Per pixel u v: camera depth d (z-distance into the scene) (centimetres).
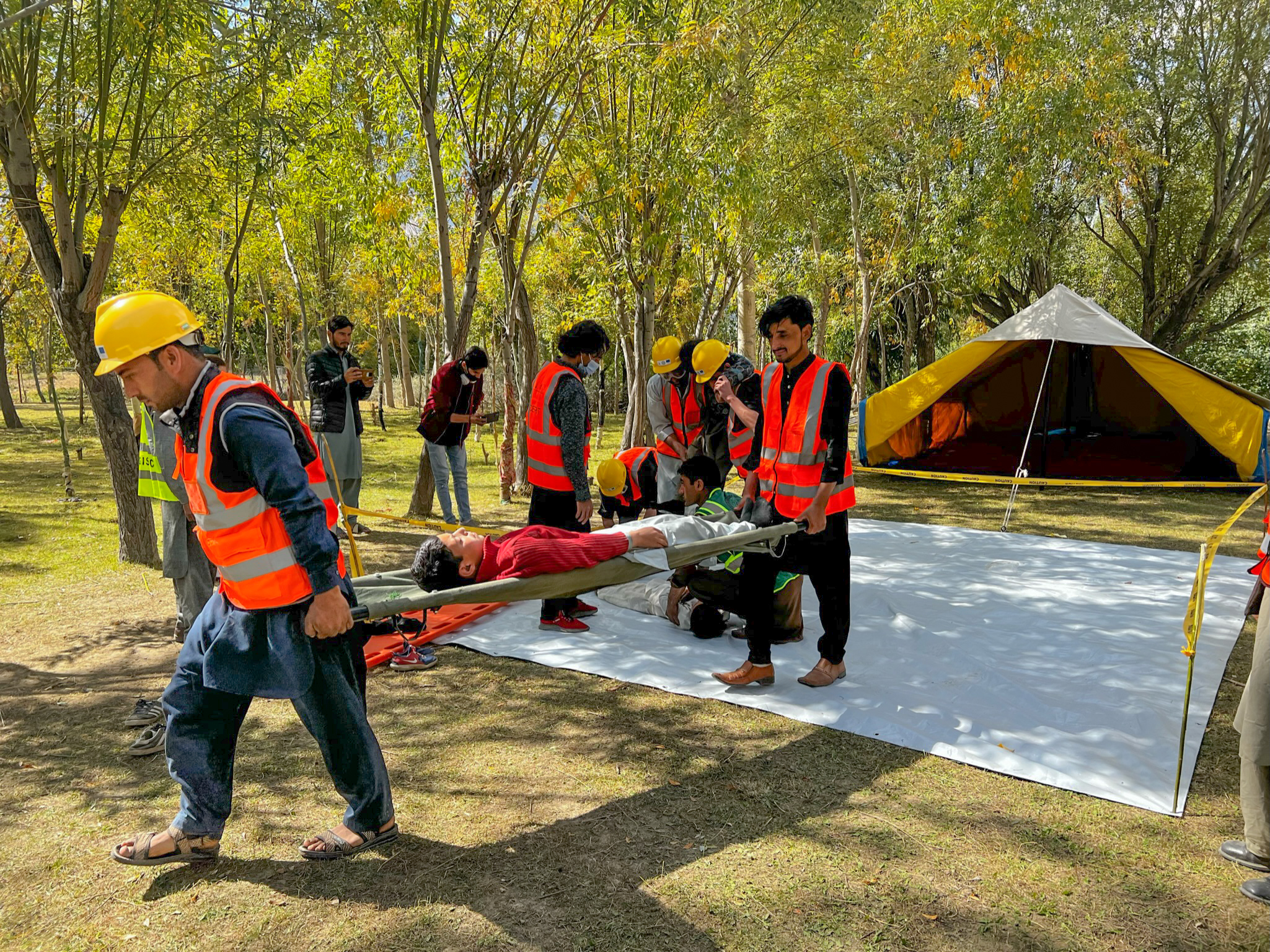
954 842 310
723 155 1040
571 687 458
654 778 358
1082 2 1698
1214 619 571
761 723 410
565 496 534
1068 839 312
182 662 280
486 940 256
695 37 896
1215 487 1098
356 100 925
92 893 279
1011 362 1519
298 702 281
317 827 318
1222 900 277
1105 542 841
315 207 1527
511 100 925
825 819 325
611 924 263
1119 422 1552
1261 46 1800
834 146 1525
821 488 412
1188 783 351
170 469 448
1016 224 1706
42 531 901
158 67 761
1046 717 413
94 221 1034
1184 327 2134
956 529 873
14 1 635
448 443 848
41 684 467
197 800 283
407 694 452
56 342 2222
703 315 1423
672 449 703
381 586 367
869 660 487
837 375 412
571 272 1602
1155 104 1973
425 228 1229
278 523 262
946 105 1788
